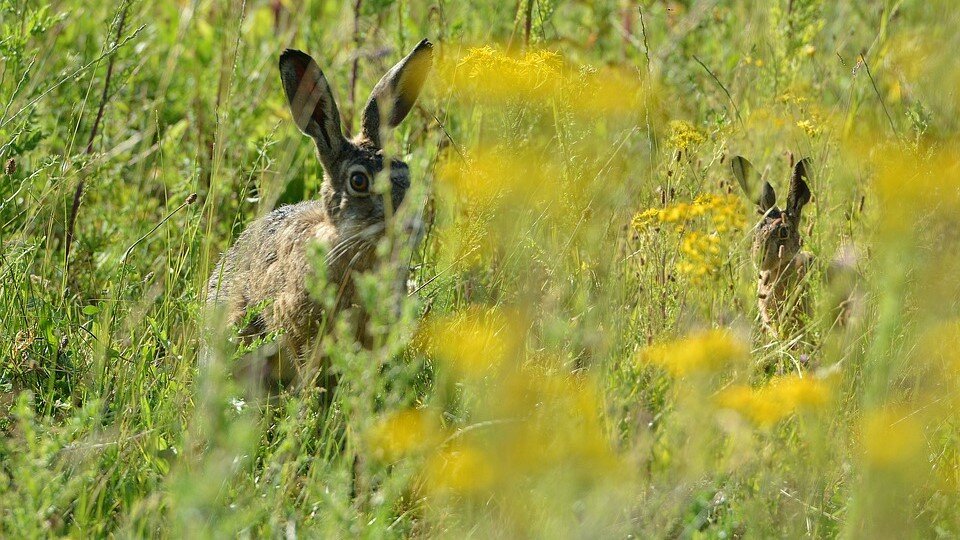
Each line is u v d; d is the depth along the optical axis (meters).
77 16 14.75
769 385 8.90
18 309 10.29
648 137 11.20
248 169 13.09
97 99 13.70
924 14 15.36
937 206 8.70
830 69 14.62
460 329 8.57
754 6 15.95
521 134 10.61
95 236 12.25
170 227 12.12
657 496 7.64
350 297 10.66
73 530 7.63
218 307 10.06
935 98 11.93
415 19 15.37
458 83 12.66
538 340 9.07
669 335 9.35
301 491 8.30
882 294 8.62
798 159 13.77
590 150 10.76
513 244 9.95
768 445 8.02
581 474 6.98
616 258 10.23
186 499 6.95
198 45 15.52
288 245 11.02
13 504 7.29
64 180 11.25
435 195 12.02
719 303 10.02
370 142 11.30
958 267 8.69
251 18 16.72
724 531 7.87
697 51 15.91
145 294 10.82
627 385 8.30
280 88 15.24
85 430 8.59
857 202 11.18
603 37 16.25
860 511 7.50
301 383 10.05
